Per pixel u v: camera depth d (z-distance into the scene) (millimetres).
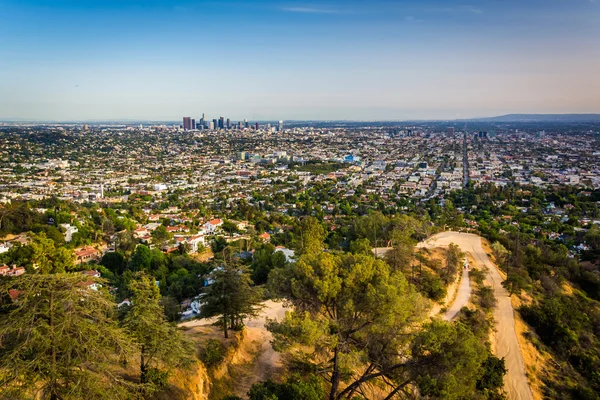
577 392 47688
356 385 30672
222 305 37844
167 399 27594
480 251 86688
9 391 20234
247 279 38875
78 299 20859
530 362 51625
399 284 30375
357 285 30547
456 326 29297
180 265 89438
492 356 46344
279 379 35219
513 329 57375
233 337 39281
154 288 28469
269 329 31359
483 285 69125
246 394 32531
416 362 28000
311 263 32094
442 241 94438
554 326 58844
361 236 93375
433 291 60312
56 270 57094
